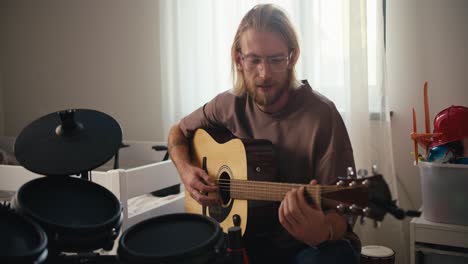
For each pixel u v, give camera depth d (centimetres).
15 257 76
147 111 265
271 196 139
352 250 139
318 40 201
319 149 152
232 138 162
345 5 193
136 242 93
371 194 100
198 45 232
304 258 141
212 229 96
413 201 203
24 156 112
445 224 150
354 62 190
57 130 115
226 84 226
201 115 176
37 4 295
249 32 162
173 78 238
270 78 158
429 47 197
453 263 153
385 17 201
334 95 200
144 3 260
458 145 152
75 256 106
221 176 157
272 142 158
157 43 259
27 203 99
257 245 147
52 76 294
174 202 185
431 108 198
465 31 191
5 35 307
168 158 222
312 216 123
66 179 112
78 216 101
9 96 310
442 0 193
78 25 282
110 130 117
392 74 203
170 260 84
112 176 152
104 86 277
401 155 204
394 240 190
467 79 192
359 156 191
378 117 191
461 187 147
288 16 163
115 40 271
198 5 231
